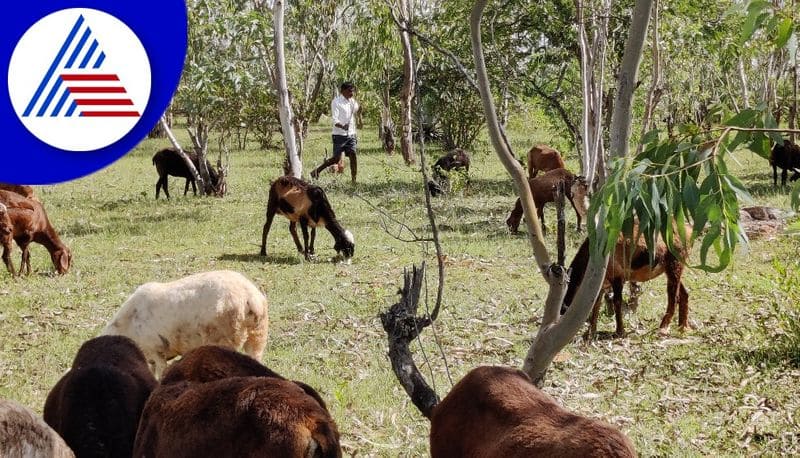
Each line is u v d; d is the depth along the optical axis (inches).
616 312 388.8
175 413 177.0
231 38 761.0
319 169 868.0
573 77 796.6
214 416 169.5
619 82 193.6
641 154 183.8
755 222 609.0
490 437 177.0
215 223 682.2
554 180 621.6
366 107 1513.3
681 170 173.9
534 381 215.9
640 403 307.6
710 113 189.3
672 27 704.4
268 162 1141.7
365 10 933.2
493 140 210.8
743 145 182.5
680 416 296.0
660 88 689.6
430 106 1163.9
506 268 522.9
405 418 295.4
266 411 164.6
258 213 732.7
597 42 612.7
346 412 300.2
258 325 308.5
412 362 223.8
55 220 705.6
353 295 458.9
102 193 883.4
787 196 754.2
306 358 359.3
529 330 397.4
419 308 427.2
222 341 301.3
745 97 1016.2
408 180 909.8
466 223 668.7
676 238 376.2
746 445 270.1
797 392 314.3
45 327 405.4
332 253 573.6
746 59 1022.4
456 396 190.1
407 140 1070.4
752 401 305.4
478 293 462.0
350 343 376.2
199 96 778.2
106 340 246.7
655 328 396.8
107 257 561.0
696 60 885.2
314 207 539.2
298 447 161.0
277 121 1246.3
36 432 142.7
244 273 514.6
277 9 677.9
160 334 300.5
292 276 505.7
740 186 169.9
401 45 1015.6
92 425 210.5
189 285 302.4
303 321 414.3
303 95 1181.1
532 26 715.4
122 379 222.5
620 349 369.1
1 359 359.3
